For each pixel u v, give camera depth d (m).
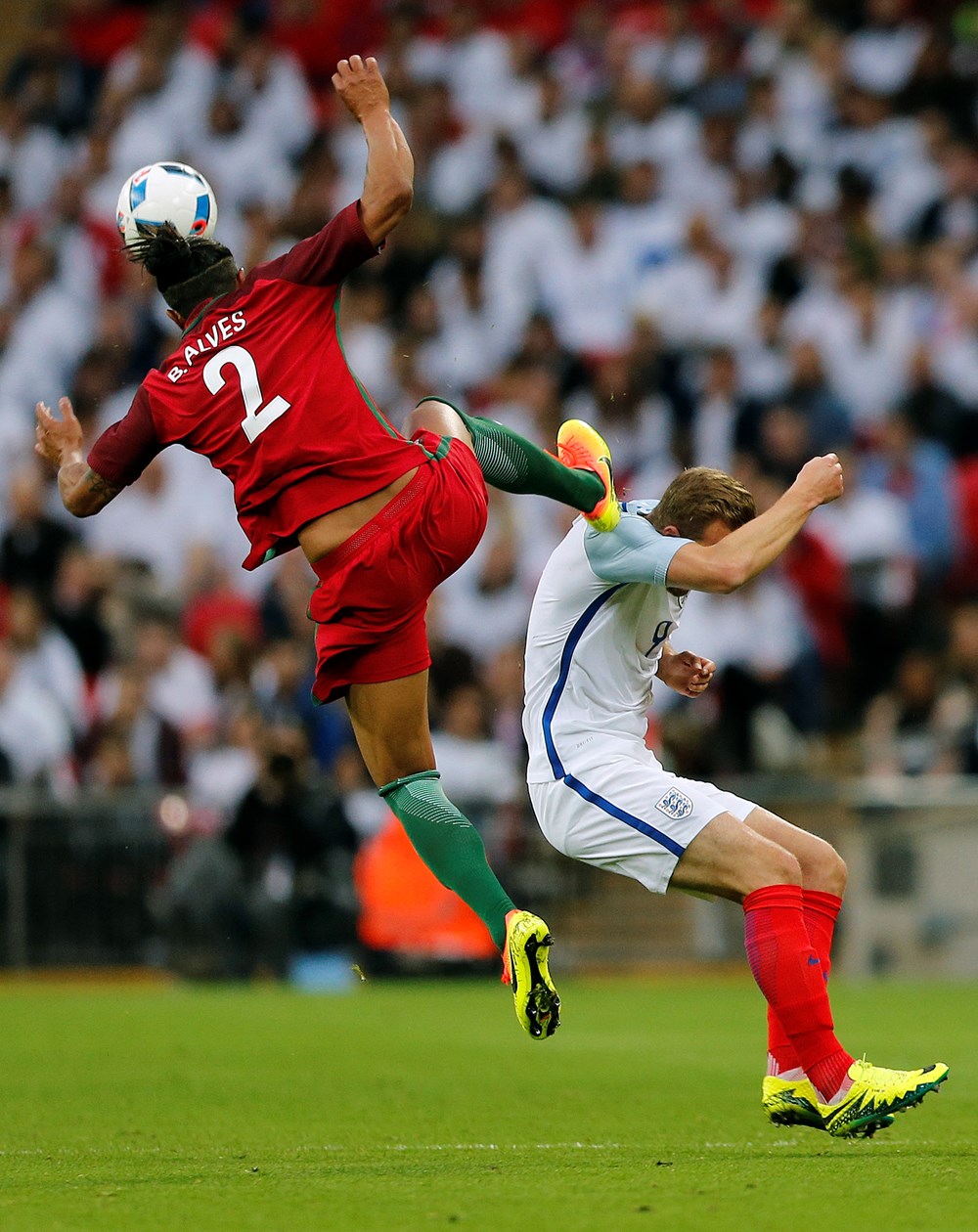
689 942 43.31
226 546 53.41
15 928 41.81
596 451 17.73
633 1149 17.34
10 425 57.78
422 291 57.75
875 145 58.72
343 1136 18.84
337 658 17.05
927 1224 12.28
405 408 54.34
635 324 52.97
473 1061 26.88
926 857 42.59
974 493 50.78
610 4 65.50
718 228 57.12
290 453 16.61
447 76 64.44
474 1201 13.55
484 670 47.62
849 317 53.94
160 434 17.30
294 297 16.80
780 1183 14.25
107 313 57.81
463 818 17.03
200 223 17.38
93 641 48.91
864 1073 15.98
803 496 16.92
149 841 42.00
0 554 50.88
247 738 42.62
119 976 41.72
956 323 54.00
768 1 65.12
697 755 43.19
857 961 42.28
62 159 66.69
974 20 60.97
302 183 62.81
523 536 50.28
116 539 52.94
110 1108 21.56
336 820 41.59
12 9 74.00
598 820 16.98
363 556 16.59
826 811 42.62
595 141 58.94
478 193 60.47
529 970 15.87
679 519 17.56
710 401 51.56
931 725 46.28
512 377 53.06
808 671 47.12
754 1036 30.56
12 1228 12.64
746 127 59.66
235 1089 23.45
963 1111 20.52
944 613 49.69
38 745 44.91
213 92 64.94
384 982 41.62
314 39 67.31
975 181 57.56
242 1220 12.84
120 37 70.75
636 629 17.36
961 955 42.56
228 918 41.16
